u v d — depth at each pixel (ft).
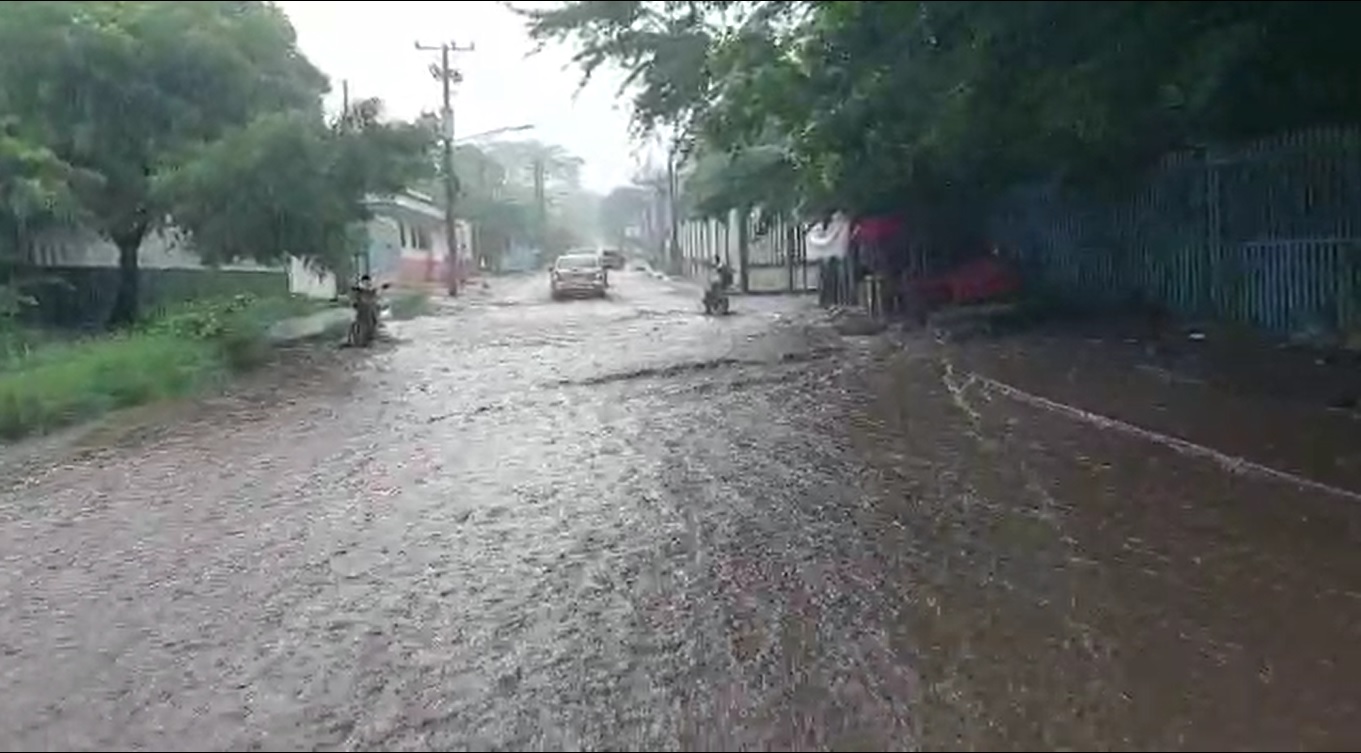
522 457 35.42
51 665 18.38
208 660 18.42
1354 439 32.40
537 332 86.74
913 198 83.15
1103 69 40.01
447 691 16.83
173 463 36.40
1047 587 21.15
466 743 15.05
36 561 24.90
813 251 146.92
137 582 22.98
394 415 45.62
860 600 20.61
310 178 82.12
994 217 88.43
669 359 62.75
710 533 25.39
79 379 48.83
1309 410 36.91
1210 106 45.68
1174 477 29.50
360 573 23.09
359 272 116.78
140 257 100.22
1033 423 38.32
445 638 19.12
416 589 21.88
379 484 31.91
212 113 86.48
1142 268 70.33
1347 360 45.34
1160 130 56.75
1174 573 21.76
